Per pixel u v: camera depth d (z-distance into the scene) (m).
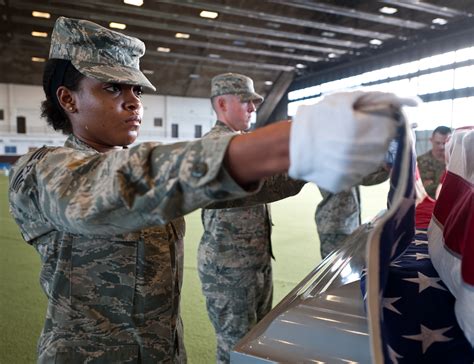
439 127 2.80
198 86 20.88
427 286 0.61
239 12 11.54
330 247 2.56
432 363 0.50
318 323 0.60
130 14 12.52
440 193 0.69
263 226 1.76
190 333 2.20
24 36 14.12
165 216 0.43
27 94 19.80
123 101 0.81
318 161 0.33
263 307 1.85
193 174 0.40
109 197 0.43
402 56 14.67
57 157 0.57
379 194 8.15
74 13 12.00
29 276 3.10
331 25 13.00
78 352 0.82
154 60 17.12
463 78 12.81
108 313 0.83
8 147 19.67
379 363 0.32
